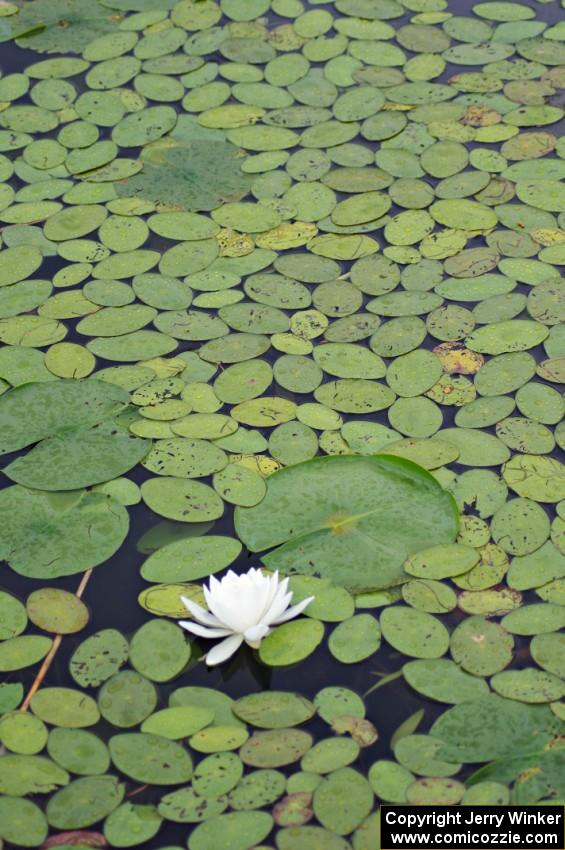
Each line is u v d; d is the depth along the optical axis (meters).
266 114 3.52
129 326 2.80
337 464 2.36
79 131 3.51
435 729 1.89
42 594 2.17
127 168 3.35
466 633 2.05
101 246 3.07
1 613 2.13
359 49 3.77
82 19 4.02
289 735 1.89
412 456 2.40
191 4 4.04
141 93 3.64
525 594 2.12
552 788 1.79
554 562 2.18
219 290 2.90
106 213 3.18
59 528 2.28
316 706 1.94
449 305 2.81
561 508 2.29
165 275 2.96
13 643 2.07
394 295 2.85
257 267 2.97
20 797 1.80
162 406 2.56
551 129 3.38
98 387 2.61
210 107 3.56
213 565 2.20
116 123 3.53
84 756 1.86
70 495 2.35
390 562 2.17
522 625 2.06
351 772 1.82
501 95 3.53
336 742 1.88
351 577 2.15
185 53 3.81
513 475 2.36
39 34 3.95
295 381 2.62
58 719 1.93
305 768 1.83
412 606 2.10
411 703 1.94
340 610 2.10
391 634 2.05
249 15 3.97
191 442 2.46
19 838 1.74
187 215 3.16
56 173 3.36
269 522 2.27
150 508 2.32
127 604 2.14
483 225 3.05
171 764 1.85
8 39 3.93
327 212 3.14
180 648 2.05
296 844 1.71
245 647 2.05
